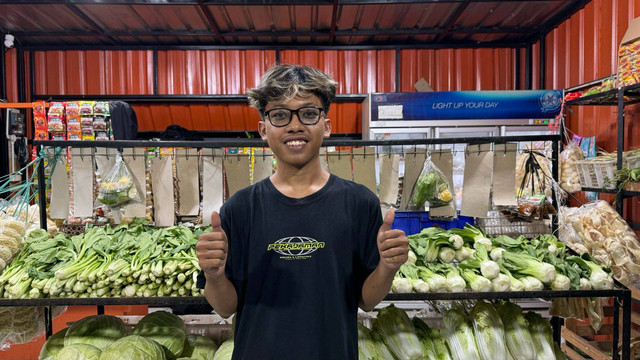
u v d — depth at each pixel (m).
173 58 4.50
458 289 1.65
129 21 3.96
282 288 1.12
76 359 1.50
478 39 4.54
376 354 1.75
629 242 2.40
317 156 1.19
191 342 1.90
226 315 1.21
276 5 3.57
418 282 1.64
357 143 1.87
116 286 1.62
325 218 1.14
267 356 1.09
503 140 1.84
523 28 4.24
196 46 4.47
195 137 4.05
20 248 1.82
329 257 1.12
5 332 1.86
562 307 2.00
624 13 3.24
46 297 1.59
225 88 4.52
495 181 1.87
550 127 3.97
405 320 1.84
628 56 2.82
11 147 4.09
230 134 4.76
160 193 1.83
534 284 1.66
